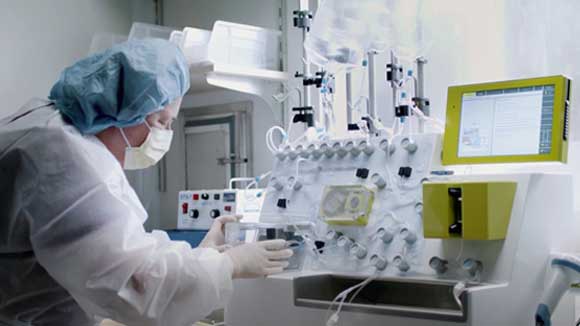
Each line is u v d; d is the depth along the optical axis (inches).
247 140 122.4
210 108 129.3
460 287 54.2
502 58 83.4
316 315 62.7
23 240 53.9
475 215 56.3
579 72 76.4
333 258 69.7
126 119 57.4
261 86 107.2
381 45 78.4
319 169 76.1
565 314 65.0
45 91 126.2
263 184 116.6
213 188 128.7
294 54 111.2
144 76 56.2
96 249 50.8
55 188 51.6
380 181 69.4
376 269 65.6
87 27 133.8
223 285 56.5
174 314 54.4
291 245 72.6
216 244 71.6
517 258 57.9
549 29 78.9
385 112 96.1
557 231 64.5
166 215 139.3
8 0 121.1
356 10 78.6
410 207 66.6
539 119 65.3
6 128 55.6
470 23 86.1
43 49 126.0
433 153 68.8
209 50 99.8
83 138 55.4
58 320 58.4
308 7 108.9
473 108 70.1
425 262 63.1
